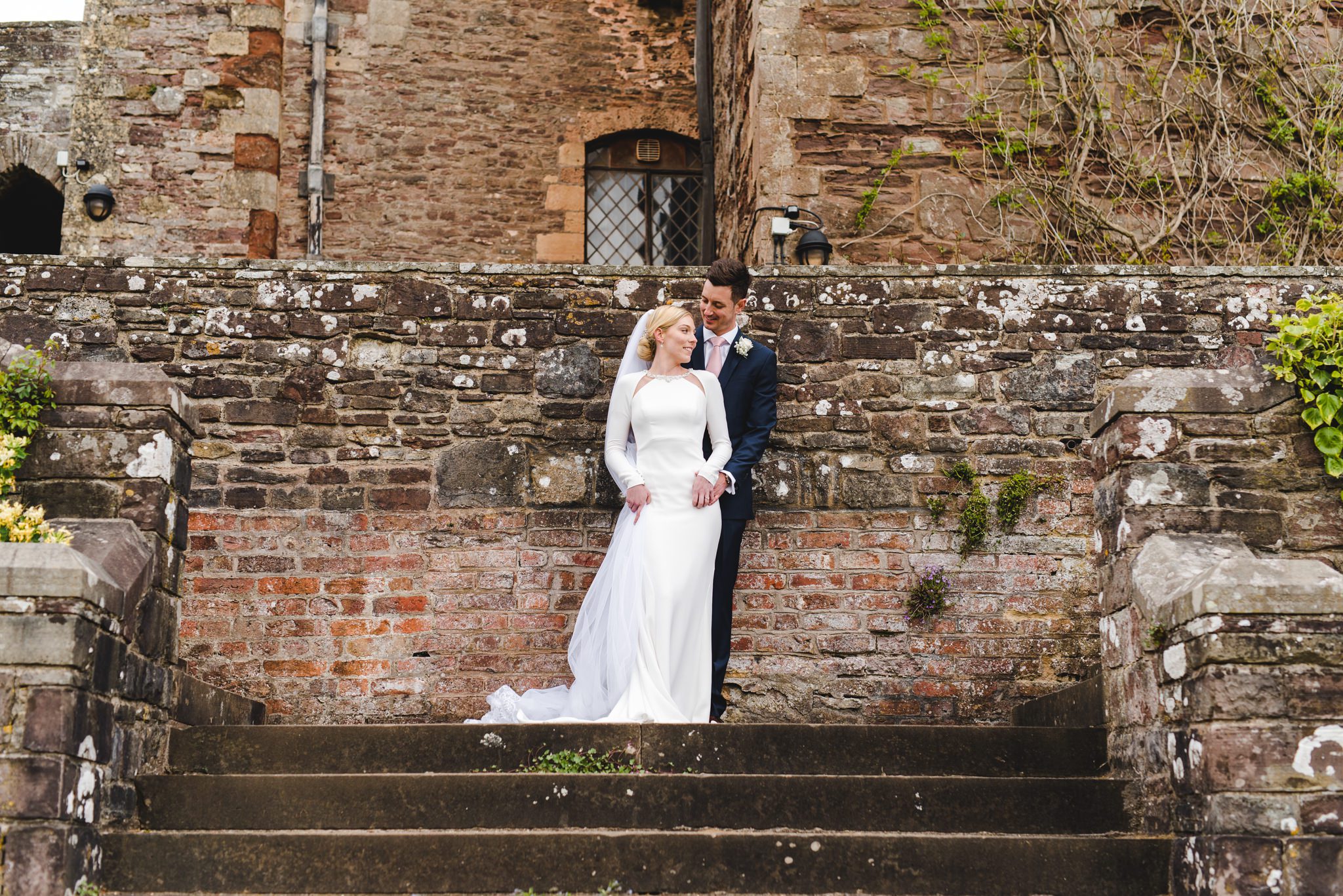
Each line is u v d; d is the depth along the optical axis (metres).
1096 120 7.30
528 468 5.52
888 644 5.41
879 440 5.57
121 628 3.71
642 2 11.23
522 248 10.77
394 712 5.29
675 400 4.89
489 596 5.41
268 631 5.31
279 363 5.53
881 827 3.75
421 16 10.91
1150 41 7.43
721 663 4.99
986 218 7.23
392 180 10.64
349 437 5.50
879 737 4.14
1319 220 7.28
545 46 11.09
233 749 4.08
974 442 5.57
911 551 5.49
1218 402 4.04
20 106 12.48
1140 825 3.78
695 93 11.20
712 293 5.08
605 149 11.28
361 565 5.40
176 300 5.55
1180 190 7.29
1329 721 3.24
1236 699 3.27
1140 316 5.68
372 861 3.44
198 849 3.46
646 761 4.04
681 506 4.80
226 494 5.40
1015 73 7.35
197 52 9.93
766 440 5.06
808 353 5.64
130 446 4.12
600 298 5.68
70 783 3.32
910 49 7.32
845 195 7.18
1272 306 5.67
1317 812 3.18
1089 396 5.61
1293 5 7.43
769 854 3.44
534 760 4.02
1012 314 5.68
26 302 5.51
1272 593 3.31
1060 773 4.16
